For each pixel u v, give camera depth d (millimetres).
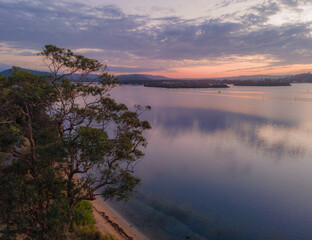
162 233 22609
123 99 179375
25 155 12461
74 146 12078
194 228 23688
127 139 14477
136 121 16172
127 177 14242
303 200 29828
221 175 37938
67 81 15438
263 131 71625
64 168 13430
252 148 53375
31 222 11461
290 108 128250
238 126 79375
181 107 134250
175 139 61062
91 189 13578
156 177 36594
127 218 24984
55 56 14844
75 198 13617
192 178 36375
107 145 11930
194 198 30078
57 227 11359
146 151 49938
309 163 43906
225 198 30219
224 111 117750
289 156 47969
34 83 17656
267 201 29656
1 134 12211
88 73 16062
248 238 22391
